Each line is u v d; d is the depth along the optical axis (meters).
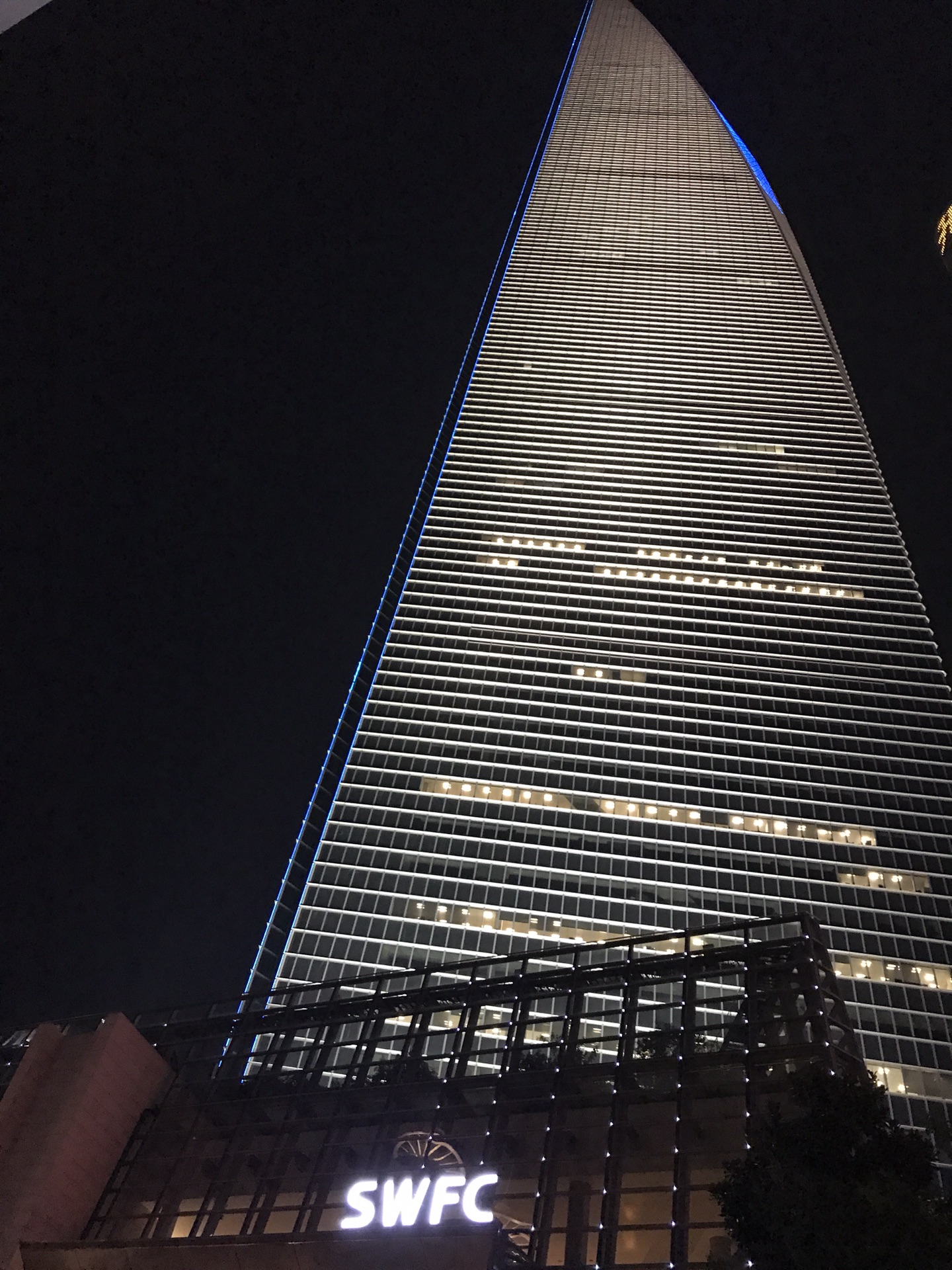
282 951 140.62
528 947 139.00
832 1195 24.23
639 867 149.50
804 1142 26.09
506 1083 46.19
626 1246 37.00
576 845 152.25
